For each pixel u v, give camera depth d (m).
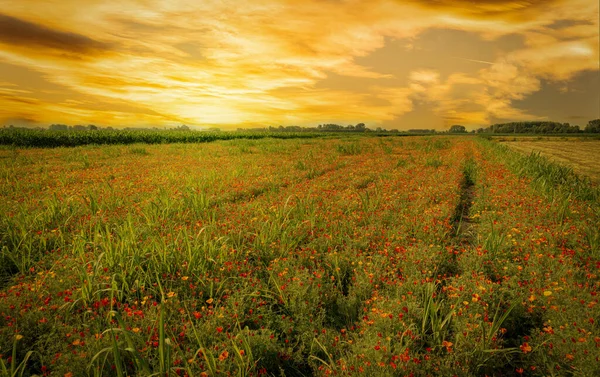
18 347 3.04
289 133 64.62
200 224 5.98
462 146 30.34
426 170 12.79
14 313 3.34
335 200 8.14
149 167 13.95
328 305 3.93
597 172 15.05
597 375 2.54
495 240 5.10
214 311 3.48
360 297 3.97
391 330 3.19
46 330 3.29
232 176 11.25
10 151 19.73
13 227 5.52
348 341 3.06
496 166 14.30
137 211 6.96
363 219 6.55
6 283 4.33
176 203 7.38
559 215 6.73
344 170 13.30
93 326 3.30
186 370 2.61
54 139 26.78
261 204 7.57
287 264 4.53
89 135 29.38
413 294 3.88
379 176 11.51
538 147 33.81
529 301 3.68
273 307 3.92
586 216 6.80
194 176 11.12
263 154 19.95
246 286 3.95
